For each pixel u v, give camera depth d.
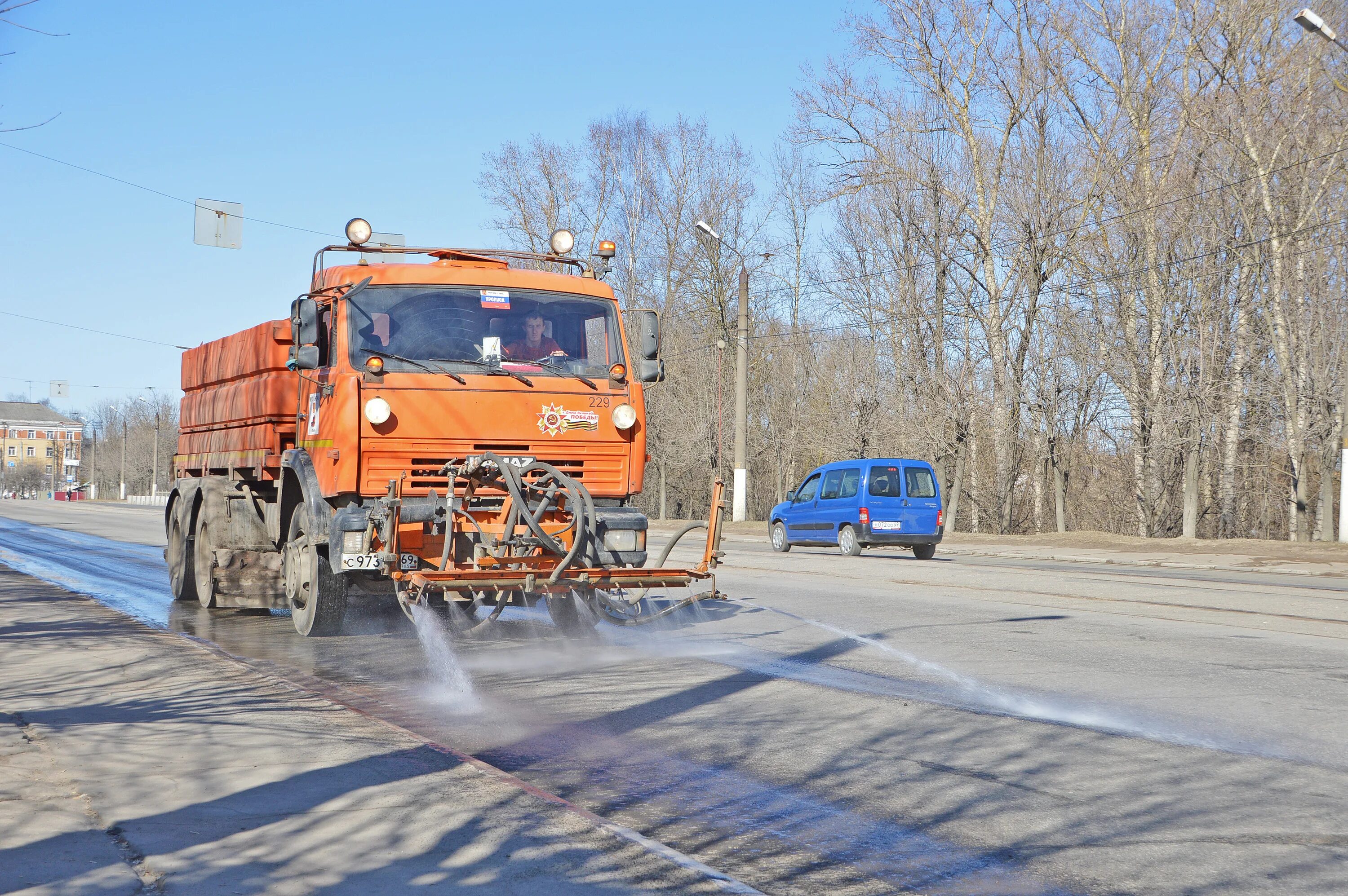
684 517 65.25
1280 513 42.53
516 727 6.72
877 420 42.06
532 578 9.09
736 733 6.53
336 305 9.70
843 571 18.56
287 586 11.03
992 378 38.16
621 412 10.11
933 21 38.22
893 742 6.30
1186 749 6.13
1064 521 46.47
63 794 4.89
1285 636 10.52
